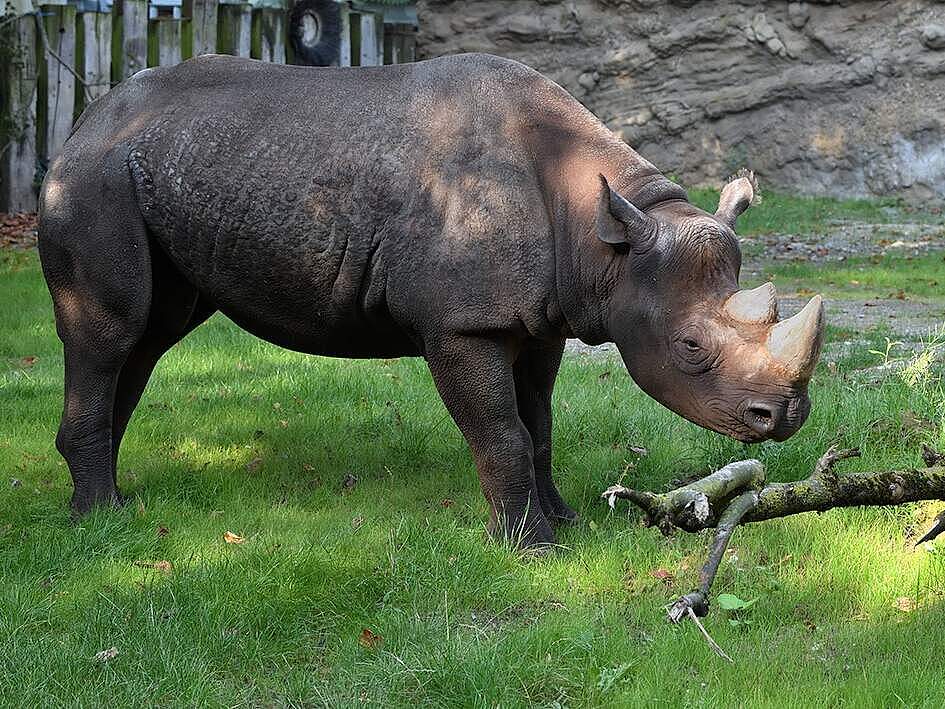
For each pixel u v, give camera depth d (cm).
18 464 1145
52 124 2781
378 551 905
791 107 3416
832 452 679
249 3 3070
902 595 828
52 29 2764
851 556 875
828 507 672
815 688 697
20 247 2395
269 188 934
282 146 938
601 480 1055
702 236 809
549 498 999
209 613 784
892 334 1692
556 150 900
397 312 914
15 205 2756
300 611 804
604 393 1338
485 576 854
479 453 916
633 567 880
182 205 961
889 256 2469
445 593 824
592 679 716
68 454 1016
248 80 984
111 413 1020
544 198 891
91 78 2820
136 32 2862
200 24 2939
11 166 2739
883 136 3319
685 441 1141
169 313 1048
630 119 3566
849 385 1294
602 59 3588
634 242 818
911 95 3294
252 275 958
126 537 930
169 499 1044
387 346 987
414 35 3516
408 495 1061
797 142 3406
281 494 1068
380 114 928
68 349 1012
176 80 1005
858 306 1969
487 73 928
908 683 693
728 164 3481
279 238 934
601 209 819
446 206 888
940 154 3259
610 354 1659
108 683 714
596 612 802
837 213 3112
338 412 1304
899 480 693
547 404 995
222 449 1195
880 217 3080
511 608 831
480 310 880
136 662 735
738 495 623
